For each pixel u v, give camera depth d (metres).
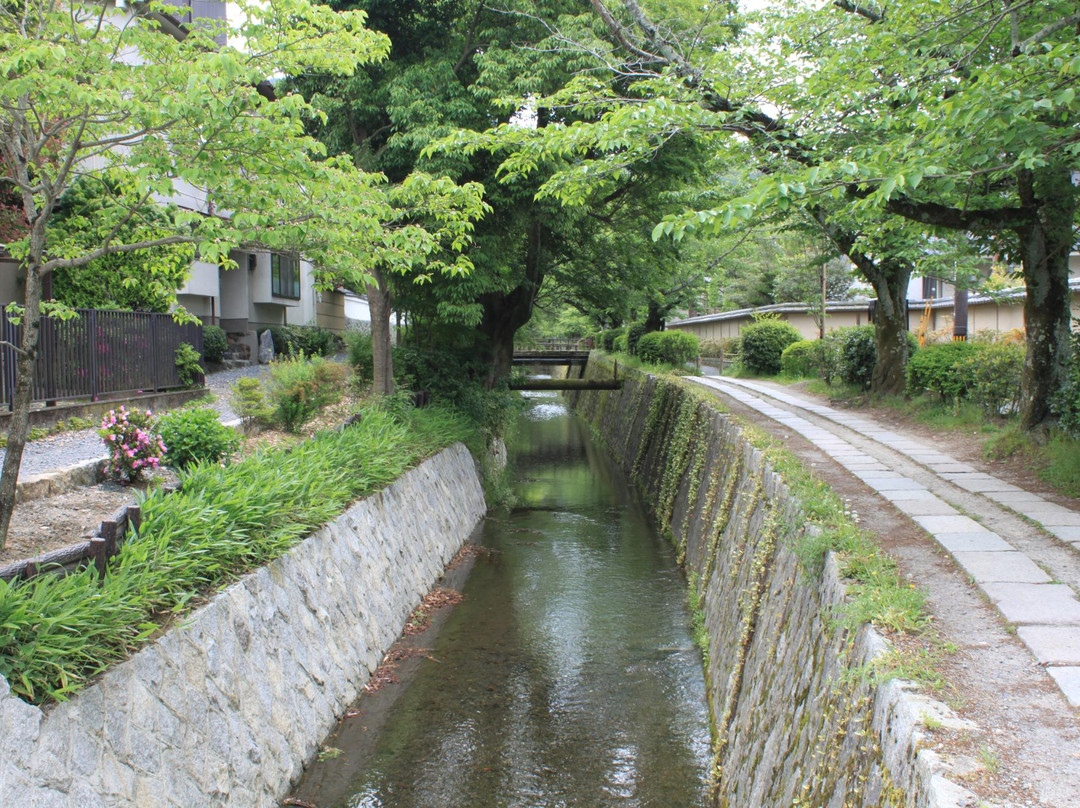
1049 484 7.25
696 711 6.93
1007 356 10.84
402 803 5.38
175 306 6.66
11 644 3.50
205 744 4.38
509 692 7.20
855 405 14.73
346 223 5.65
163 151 4.80
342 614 7.02
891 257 12.91
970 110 5.07
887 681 3.28
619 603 9.83
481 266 12.57
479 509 14.59
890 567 4.59
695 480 12.41
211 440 8.17
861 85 7.75
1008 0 6.96
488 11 12.81
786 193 5.13
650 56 10.23
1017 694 3.12
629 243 15.99
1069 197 8.03
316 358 13.08
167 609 4.67
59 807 3.21
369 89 12.64
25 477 6.80
